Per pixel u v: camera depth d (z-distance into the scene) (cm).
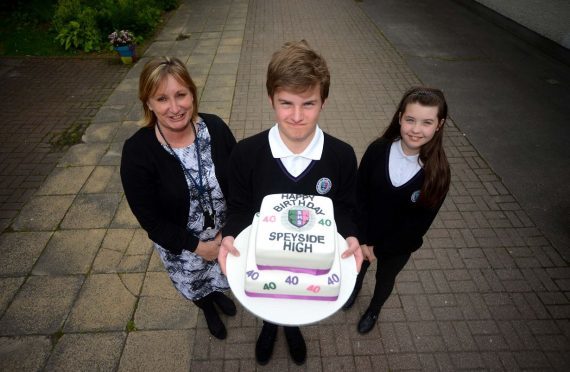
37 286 297
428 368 253
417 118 179
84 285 298
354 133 496
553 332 272
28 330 268
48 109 543
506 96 575
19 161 437
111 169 422
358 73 653
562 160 440
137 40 750
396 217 214
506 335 270
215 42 769
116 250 326
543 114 530
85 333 267
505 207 376
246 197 181
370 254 238
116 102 558
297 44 138
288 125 143
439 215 368
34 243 332
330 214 142
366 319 268
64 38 736
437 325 276
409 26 858
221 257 150
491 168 429
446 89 596
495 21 862
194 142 184
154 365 251
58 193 388
